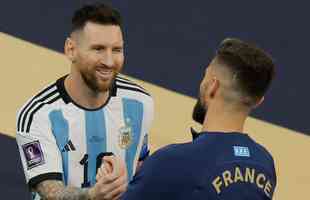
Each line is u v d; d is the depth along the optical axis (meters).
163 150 5.30
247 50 5.34
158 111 11.49
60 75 11.77
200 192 5.19
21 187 10.39
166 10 13.08
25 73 11.75
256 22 13.08
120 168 5.94
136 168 7.41
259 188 5.36
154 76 11.99
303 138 11.58
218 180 5.23
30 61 11.93
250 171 5.34
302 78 12.38
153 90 11.77
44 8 12.80
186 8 13.16
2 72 11.73
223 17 13.09
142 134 7.38
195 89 11.91
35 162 6.87
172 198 5.21
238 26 12.97
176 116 11.46
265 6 13.38
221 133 5.37
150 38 12.59
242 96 5.34
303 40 12.92
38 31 12.41
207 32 12.82
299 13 13.36
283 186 10.92
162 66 12.17
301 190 10.91
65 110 6.98
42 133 6.87
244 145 5.40
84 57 6.73
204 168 5.23
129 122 7.26
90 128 7.07
